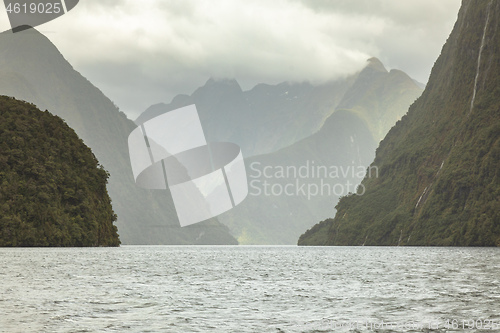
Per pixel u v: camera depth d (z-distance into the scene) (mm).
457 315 32281
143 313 32688
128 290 43781
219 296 40750
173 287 46375
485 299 38844
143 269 67062
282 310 34281
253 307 35469
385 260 93562
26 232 137000
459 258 98875
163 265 76375
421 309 34531
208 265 78250
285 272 64562
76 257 90750
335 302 37812
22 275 55031
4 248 127438
